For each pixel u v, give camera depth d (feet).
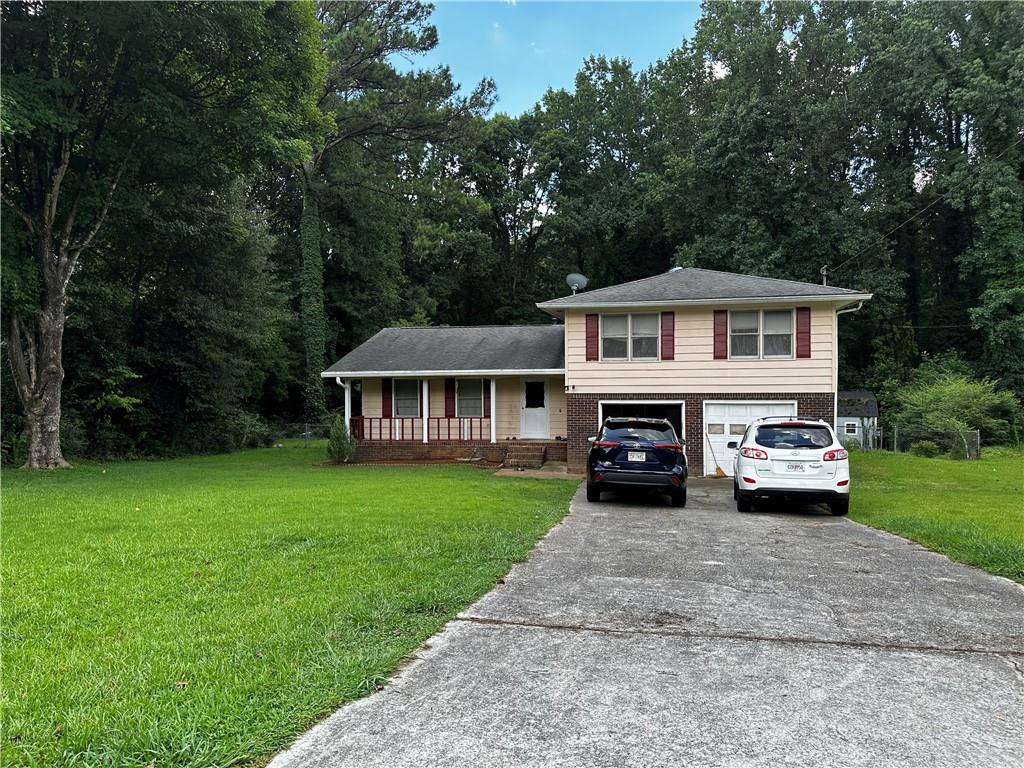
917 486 45.88
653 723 9.75
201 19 46.37
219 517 27.07
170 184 61.87
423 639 13.20
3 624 13.35
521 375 65.00
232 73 53.11
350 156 110.22
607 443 35.91
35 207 54.65
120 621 13.60
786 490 32.35
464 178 141.59
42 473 50.26
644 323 56.95
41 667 11.08
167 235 67.41
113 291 69.41
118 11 45.55
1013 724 9.84
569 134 134.72
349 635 13.00
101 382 68.08
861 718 9.98
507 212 141.08
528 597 16.40
